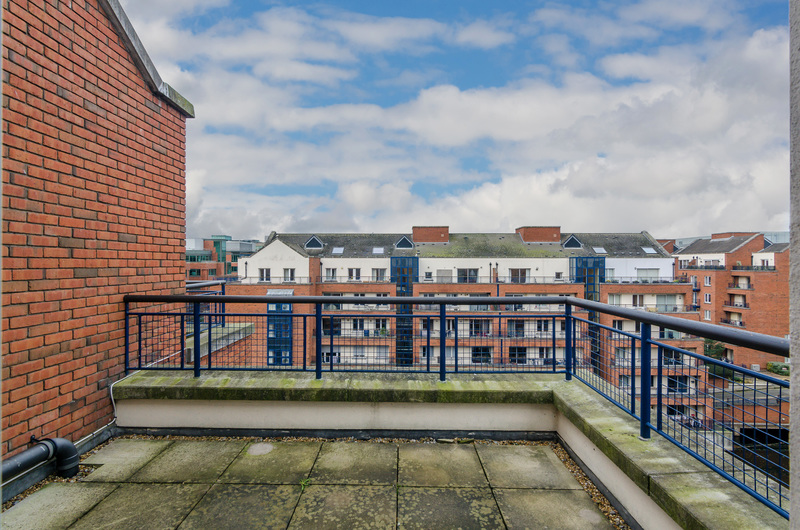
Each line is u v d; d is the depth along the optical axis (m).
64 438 3.34
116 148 3.95
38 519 2.73
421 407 3.93
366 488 3.12
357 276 35.06
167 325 4.73
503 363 4.37
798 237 1.33
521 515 2.83
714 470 2.46
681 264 56.81
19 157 3.03
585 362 4.24
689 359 3.06
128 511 2.83
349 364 4.32
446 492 3.08
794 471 1.33
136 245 4.23
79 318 3.54
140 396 3.90
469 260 34.66
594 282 34.44
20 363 3.02
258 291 32.72
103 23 3.80
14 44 3.00
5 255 2.93
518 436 3.93
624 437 2.93
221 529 2.65
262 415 3.96
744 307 39.41
